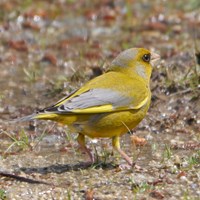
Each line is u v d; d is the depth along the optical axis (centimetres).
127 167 1130
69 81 1534
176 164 1144
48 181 1085
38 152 1227
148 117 1375
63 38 1944
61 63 1748
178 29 1956
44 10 2117
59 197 1030
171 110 1398
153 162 1160
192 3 2128
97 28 2006
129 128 1132
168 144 1257
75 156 1202
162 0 2192
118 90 1102
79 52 1769
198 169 1119
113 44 1878
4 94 1551
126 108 1101
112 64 1180
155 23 2012
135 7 2148
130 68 1166
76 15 2098
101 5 2166
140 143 1260
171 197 1024
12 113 1448
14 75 1681
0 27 2006
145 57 1178
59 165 1158
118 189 1052
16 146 1259
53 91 1530
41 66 1739
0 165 1155
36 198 1030
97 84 1108
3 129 1355
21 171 1128
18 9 2098
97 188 1056
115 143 1128
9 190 1053
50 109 1051
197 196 1027
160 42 1872
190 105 1398
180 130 1327
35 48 1867
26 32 1978
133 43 1869
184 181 1076
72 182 1080
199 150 1205
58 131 1334
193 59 1513
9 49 1866
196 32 1934
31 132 1338
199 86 1430
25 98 1525
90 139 1287
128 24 2027
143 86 1140
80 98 1075
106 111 1085
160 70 1491
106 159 1174
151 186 1051
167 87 1445
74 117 1071
